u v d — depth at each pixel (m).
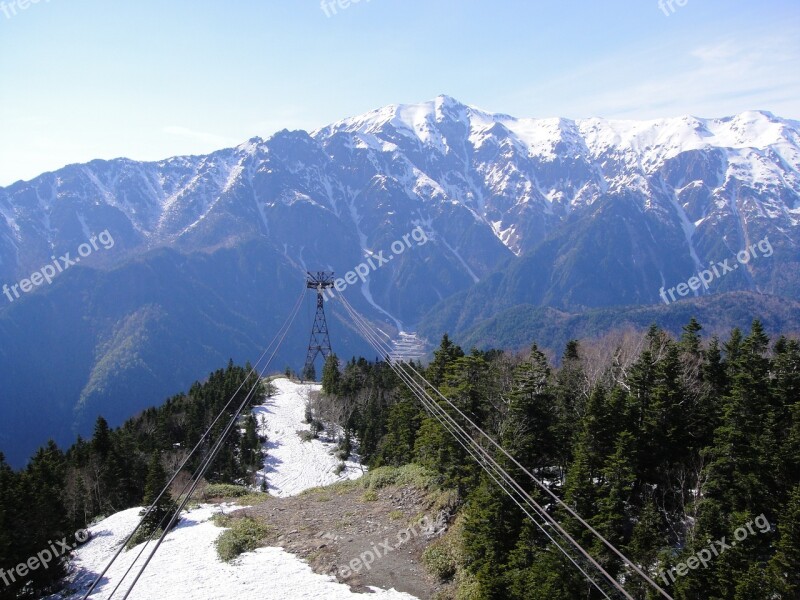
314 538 46.19
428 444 50.00
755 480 34.12
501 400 49.25
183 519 54.56
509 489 36.00
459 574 37.62
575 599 31.28
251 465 81.19
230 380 106.75
